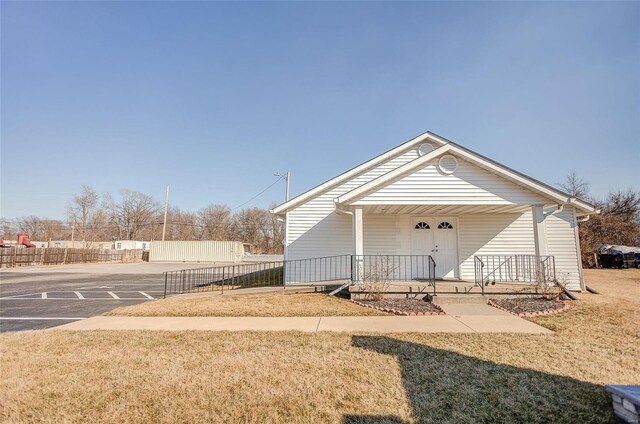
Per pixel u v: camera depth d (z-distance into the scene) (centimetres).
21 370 441
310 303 902
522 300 907
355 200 995
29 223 6319
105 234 6288
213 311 828
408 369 430
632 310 795
